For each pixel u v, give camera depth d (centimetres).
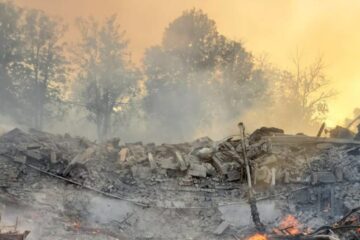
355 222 1447
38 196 1517
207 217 1587
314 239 1312
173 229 1530
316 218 1597
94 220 1516
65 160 1684
